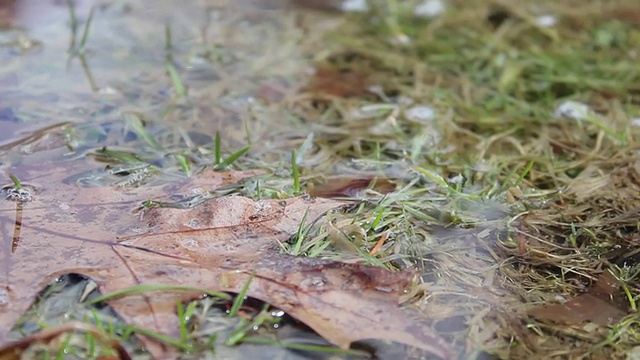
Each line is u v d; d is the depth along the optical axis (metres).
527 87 0.61
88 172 0.50
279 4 0.73
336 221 0.47
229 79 0.60
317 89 0.60
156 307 0.42
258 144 0.54
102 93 0.57
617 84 0.61
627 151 0.54
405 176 0.51
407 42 0.66
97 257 0.44
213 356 0.42
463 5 0.74
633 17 0.72
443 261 0.46
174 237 0.45
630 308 0.44
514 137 0.55
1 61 0.60
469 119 0.57
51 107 0.55
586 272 0.46
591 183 0.51
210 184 0.49
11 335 0.42
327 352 0.42
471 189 0.51
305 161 0.52
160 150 0.53
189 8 0.70
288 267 0.44
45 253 0.44
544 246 0.47
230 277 0.43
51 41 0.63
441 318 0.43
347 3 0.73
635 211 0.49
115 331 0.42
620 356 0.42
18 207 0.46
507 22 0.71
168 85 0.59
